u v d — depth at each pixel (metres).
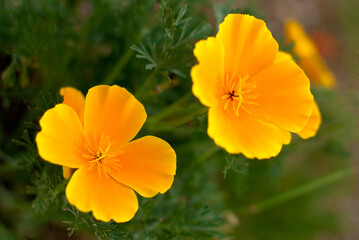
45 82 0.38
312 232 0.51
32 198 0.38
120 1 0.40
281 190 0.49
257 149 0.30
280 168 0.44
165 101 0.41
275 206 0.48
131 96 0.31
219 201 0.43
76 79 0.40
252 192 0.46
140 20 0.40
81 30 0.40
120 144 0.31
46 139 0.29
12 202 0.37
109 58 0.40
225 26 0.31
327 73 0.44
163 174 0.31
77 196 0.29
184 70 0.34
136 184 0.30
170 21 0.33
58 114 0.30
